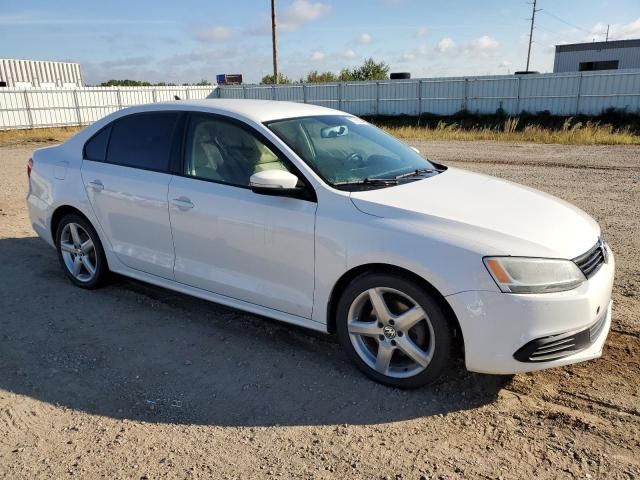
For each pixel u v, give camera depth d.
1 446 2.82
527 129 23.55
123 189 4.34
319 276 3.43
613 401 3.13
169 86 38.94
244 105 4.18
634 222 7.18
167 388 3.36
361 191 3.45
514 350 2.93
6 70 39.81
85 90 33.66
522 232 3.06
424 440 2.84
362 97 36.38
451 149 18.08
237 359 3.71
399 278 3.13
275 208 3.54
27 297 4.77
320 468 2.64
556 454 2.71
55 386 3.38
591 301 2.98
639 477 2.53
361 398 3.23
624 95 28.89
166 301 4.68
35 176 5.09
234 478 2.57
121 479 2.57
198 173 3.99
